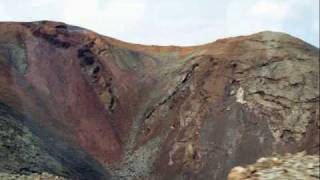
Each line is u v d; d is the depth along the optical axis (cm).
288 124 9044
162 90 10788
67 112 10094
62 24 11588
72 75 10781
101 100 10725
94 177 8669
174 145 9338
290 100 9306
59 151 8650
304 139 8862
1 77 9681
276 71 9706
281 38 10312
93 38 11619
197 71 10281
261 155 8656
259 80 9600
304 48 10231
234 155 8731
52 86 10300
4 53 10325
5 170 6712
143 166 9412
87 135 9888
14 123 8056
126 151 9969
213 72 10050
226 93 9650
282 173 1276
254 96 9425
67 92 10419
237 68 9912
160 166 9238
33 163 7319
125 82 11175
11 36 10869
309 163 1292
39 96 9812
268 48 10162
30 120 8925
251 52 10194
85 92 10656
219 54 10419
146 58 11925
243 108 9319
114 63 11431
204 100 9719
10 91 9431
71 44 11306
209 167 8719
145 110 10650
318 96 9362
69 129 9688
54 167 7600
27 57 10500
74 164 8575
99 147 9825
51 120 9469
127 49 11975
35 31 11150
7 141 7456
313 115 9125
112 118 10556
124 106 10806
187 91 10125
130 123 10588
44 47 10925
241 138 8925
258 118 9144
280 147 8750
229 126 9125
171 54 12019
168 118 9994
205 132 9212
